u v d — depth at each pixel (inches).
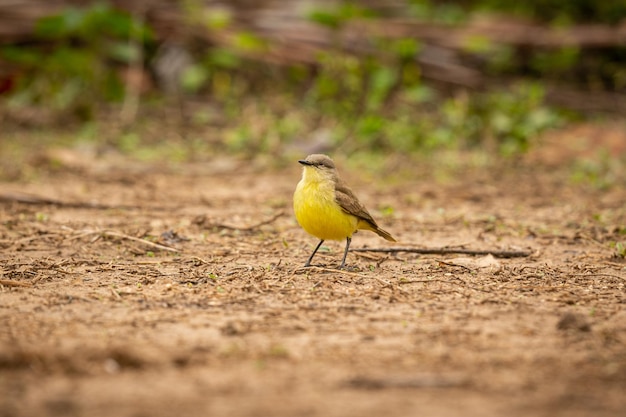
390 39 1045.2
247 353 306.2
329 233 433.4
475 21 1150.3
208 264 445.4
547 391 273.6
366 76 968.9
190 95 1043.9
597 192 702.5
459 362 299.9
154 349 308.7
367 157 840.3
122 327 334.3
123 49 975.6
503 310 366.6
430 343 320.5
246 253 473.4
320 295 386.0
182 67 1055.0
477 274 431.5
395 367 294.2
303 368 292.2
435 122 944.9
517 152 869.2
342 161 829.8
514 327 341.7
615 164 828.0
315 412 254.8
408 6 1162.6
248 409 256.4
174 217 565.9
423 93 932.0
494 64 1112.2
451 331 335.6
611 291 401.4
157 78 1057.5
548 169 809.5
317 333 330.6
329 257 467.2
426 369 292.5
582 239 521.0
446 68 1044.5
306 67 1042.1
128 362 293.6
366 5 1144.2
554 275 431.5
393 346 316.5
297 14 1095.6
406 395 269.1
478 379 283.7
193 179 723.4
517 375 287.9
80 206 590.6
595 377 286.8
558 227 557.9
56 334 323.9
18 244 481.1
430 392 271.7
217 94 1030.4
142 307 363.3
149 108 988.6
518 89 1014.4
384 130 886.4
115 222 542.9
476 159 834.2
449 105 932.0
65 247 478.6
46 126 925.2
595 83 1127.0
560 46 1095.6
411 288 401.7
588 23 1222.9
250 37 975.6
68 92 956.0
